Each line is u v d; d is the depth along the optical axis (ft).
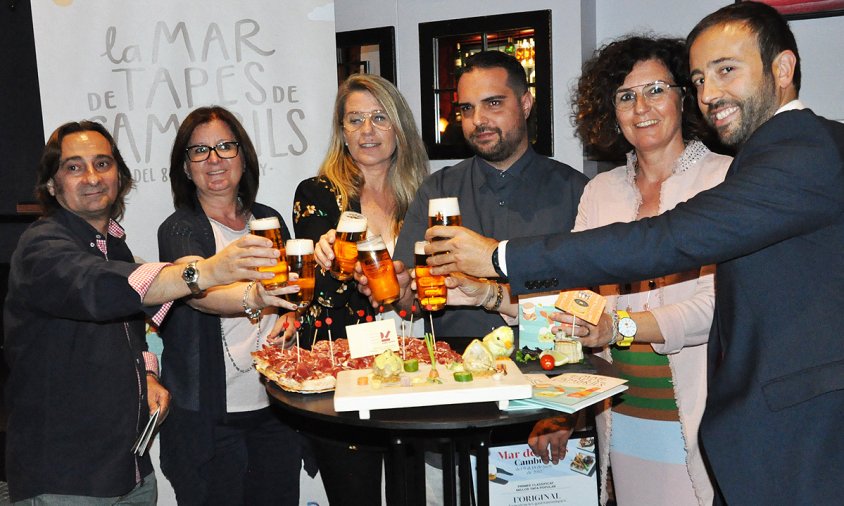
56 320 6.45
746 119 4.85
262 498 8.16
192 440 7.49
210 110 7.88
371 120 8.11
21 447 6.55
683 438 6.57
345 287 7.71
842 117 10.48
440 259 5.44
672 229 4.52
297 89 9.54
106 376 6.62
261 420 7.96
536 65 10.80
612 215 7.03
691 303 6.26
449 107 11.52
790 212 4.25
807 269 4.40
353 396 4.97
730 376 4.69
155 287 5.54
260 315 7.24
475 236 5.35
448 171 8.13
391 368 5.32
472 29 11.09
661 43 6.61
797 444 4.38
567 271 4.85
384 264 5.99
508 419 4.80
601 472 7.18
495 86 7.42
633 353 6.78
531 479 7.58
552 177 7.84
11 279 6.39
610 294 7.01
